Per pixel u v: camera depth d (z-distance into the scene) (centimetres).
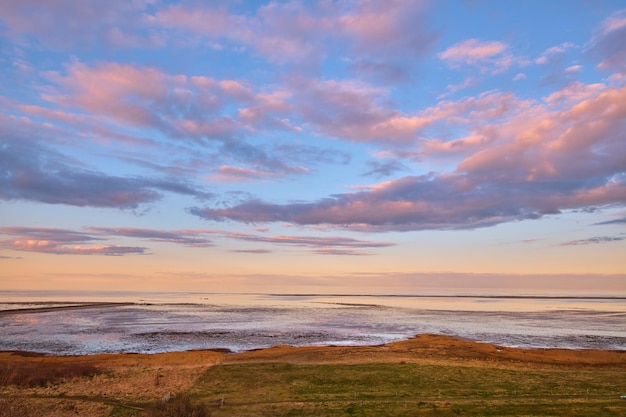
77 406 2588
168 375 3472
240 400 2748
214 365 3912
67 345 5956
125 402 2698
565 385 3114
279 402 2698
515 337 6869
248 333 7338
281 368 3759
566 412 2430
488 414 2412
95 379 3322
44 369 3581
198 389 3034
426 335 6888
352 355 4603
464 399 2742
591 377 3416
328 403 2664
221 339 6556
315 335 7106
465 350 5078
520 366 4044
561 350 5350
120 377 3397
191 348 5706
